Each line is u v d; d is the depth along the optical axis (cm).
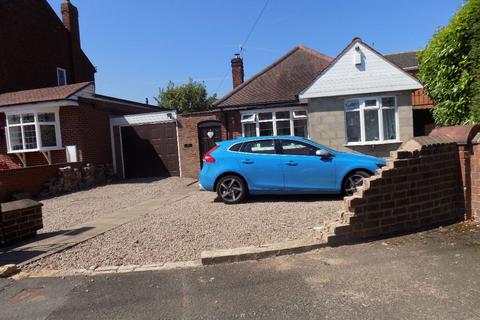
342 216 557
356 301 373
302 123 1628
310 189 916
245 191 942
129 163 1772
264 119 1644
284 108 1616
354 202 539
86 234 713
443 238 525
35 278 498
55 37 2341
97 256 573
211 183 954
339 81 1480
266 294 403
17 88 2012
